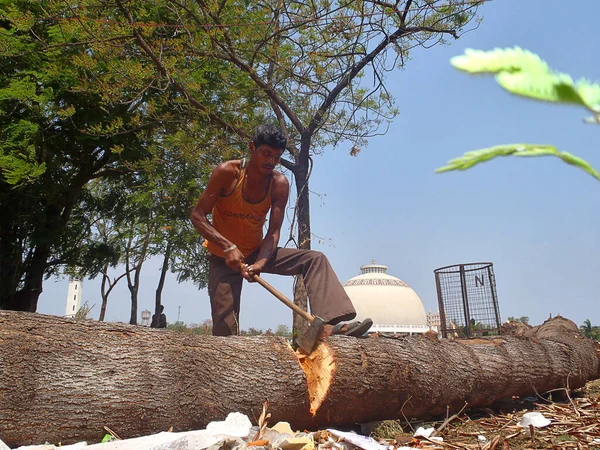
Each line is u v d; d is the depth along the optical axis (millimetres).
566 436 4129
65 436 3021
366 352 4023
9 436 2889
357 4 7898
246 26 7914
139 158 12070
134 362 3279
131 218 14852
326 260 4590
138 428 3217
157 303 16141
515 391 5168
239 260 4387
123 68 8516
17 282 13281
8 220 12938
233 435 3154
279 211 4707
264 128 4324
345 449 3453
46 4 9477
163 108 10586
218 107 10188
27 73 10164
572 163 443
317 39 8961
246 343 3816
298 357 4043
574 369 5676
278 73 9211
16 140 9992
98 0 8383
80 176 13375
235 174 4457
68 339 3180
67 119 11523
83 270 15383
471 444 3887
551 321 8656
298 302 8500
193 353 3516
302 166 9164
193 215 4496
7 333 3039
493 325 10523
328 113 9297
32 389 2947
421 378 4219
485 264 10797
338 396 3859
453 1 8352
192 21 9094
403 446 3797
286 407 3723
